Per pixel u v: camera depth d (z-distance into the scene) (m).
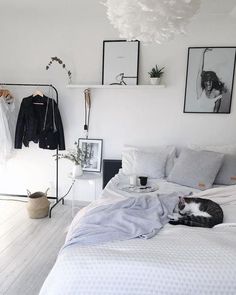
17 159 3.75
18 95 3.61
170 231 1.65
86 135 3.56
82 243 1.50
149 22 1.28
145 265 1.26
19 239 2.72
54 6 3.04
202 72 3.18
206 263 1.26
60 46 3.42
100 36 3.32
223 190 2.38
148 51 3.24
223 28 3.09
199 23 3.11
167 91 3.29
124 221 1.69
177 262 1.27
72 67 3.44
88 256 1.33
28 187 3.80
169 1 1.18
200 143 3.34
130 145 3.49
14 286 2.04
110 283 1.23
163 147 3.39
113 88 3.39
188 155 2.90
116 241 1.51
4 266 2.27
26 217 3.24
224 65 3.13
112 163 3.41
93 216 1.76
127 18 1.31
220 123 3.26
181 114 3.32
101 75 3.40
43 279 2.12
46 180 3.75
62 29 3.37
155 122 3.39
